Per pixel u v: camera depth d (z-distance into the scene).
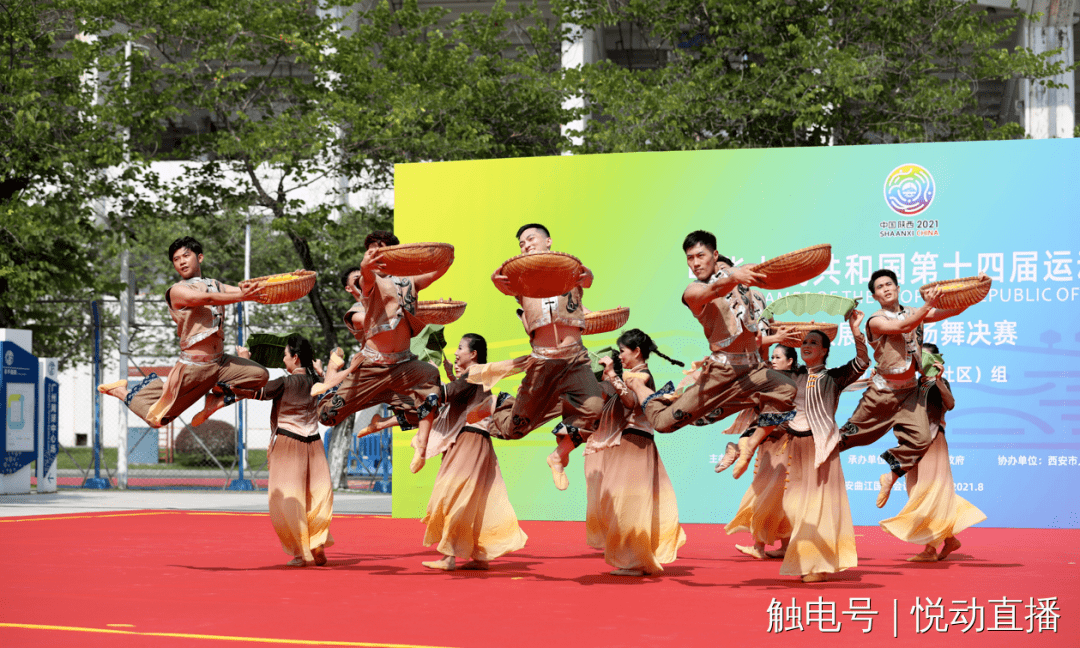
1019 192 10.14
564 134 17.70
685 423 6.15
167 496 14.64
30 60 15.20
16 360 14.66
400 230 11.23
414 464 6.43
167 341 23.36
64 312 21.00
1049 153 10.09
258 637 4.42
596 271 10.83
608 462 6.63
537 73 16.31
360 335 6.77
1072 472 9.85
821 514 6.12
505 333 10.94
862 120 16.28
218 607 5.25
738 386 5.97
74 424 27.56
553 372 6.25
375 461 18.84
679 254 10.70
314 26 16.36
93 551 7.86
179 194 16.20
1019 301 10.05
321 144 14.52
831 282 10.44
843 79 14.42
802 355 6.46
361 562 7.30
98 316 16.23
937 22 16.30
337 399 6.51
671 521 6.87
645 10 16.61
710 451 10.49
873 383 7.42
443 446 6.89
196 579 6.34
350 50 15.96
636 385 6.52
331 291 21.52
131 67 15.65
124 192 15.60
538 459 10.80
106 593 5.73
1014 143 10.17
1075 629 4.70
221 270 24.17
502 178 11.07
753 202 10.62
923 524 7.20
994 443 9.99
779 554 7.57
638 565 6.50
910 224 10.32
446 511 6.80
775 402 5.96
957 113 17.73
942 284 6.84
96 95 16.89
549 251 6.11
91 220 17.19
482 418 6.85
